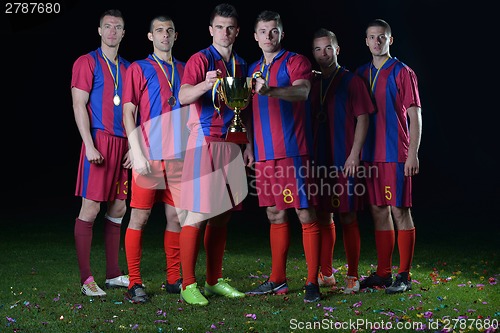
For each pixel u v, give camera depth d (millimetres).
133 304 4699
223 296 4898
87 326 4152
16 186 11852
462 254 6629
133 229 4852
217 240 4887
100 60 5113
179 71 5004
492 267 5988
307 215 4727
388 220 5148
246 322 4199
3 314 4418
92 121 5082
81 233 5035
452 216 9188
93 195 5043
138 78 4891
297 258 6453
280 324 4152
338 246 7137
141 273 5754
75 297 4906
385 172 5051
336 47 5117
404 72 5039
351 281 5023
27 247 6988
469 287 5129
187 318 4312
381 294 4930
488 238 7555
